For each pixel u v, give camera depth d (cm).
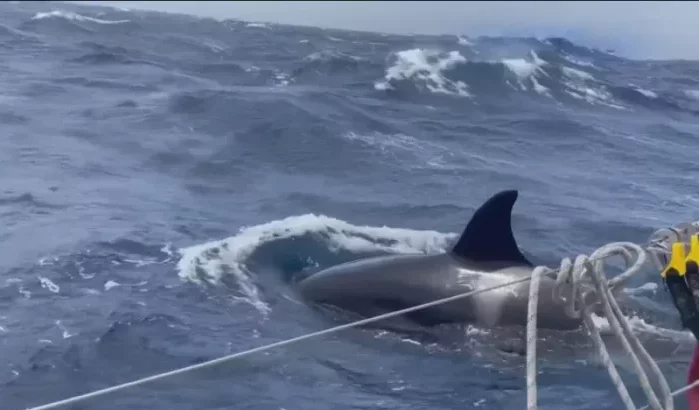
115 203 1360
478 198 1559
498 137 2138
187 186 1500
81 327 913
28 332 895
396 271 1031
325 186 1564
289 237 1251
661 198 1653
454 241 1309
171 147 1738
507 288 977
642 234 1410
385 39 4019
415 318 982
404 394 830
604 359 582
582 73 2970
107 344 880
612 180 1780
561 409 798
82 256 1111
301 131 1900
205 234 1240
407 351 932
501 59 3053
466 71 2803
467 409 804
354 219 1384
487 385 855
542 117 2386
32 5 4781
